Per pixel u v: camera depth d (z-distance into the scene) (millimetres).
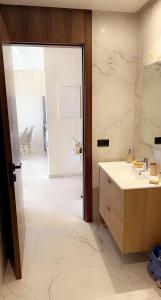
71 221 2758
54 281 1845
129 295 1712
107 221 2295
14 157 1963
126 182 1928
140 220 1875
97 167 2639
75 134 4266
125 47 2432
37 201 3324
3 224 2006
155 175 2082
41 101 6797
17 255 1804
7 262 2096
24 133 5797
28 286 1797
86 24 2279
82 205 3027
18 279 1859
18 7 2125
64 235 2469
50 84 4008
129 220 1854
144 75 2312
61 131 4223
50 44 2301
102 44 2379
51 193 3623
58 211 3012
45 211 3012
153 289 1766
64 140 4266
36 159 5805
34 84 6703
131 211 1838
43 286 1796
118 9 2279
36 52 4305
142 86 2359
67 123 4207
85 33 2295
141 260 2082
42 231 2543
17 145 2246
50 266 2010
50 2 2066
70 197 3467
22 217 2299
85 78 2398
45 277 1885
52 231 2545
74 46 2387
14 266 1877
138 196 1821
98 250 2219
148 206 1860
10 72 2002
